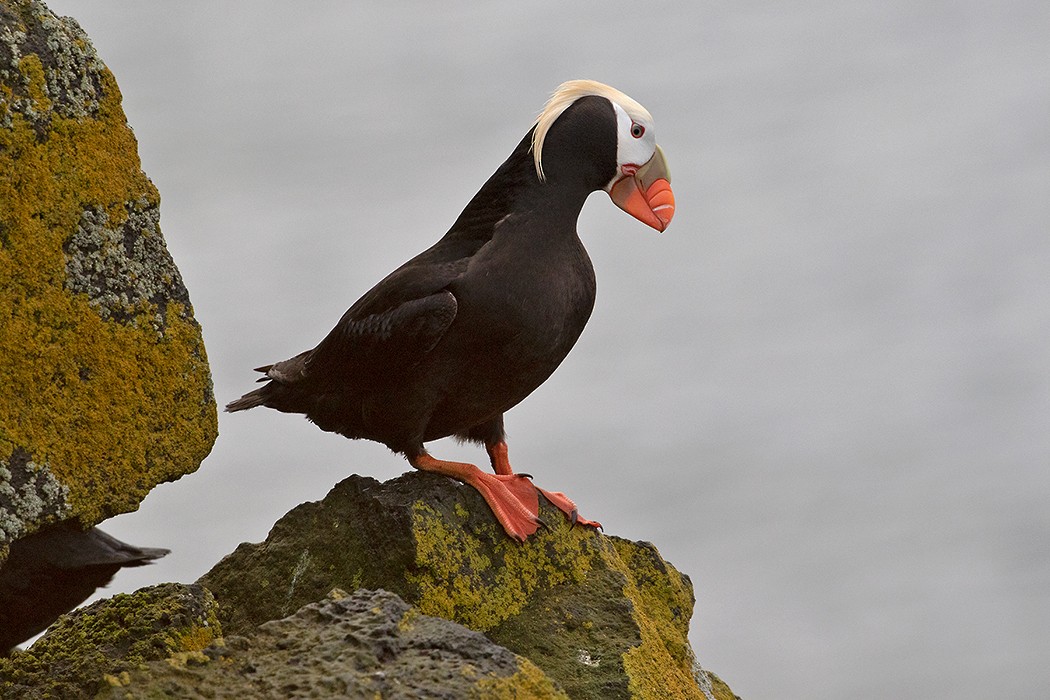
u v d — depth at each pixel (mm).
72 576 9641
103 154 9383
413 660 7875
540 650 10406
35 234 8969
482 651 8016
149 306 9586
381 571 10523
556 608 10805
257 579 10930
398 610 8312
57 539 9508
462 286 11672
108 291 9344
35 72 9047
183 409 9781
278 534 11125
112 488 9312
